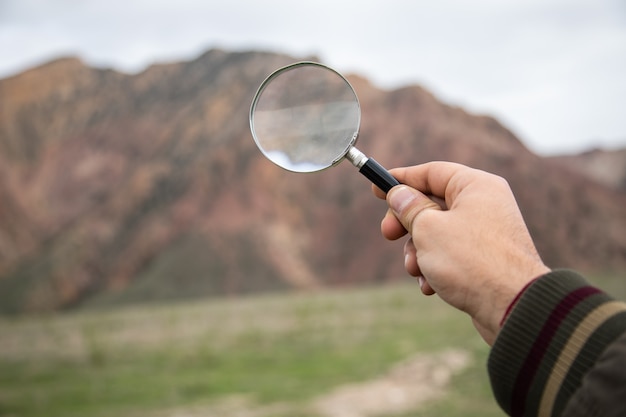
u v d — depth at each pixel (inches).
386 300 1893.5
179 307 2554.1
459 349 778.2
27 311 2938.0
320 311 1739.7
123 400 708.7
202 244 3166.8
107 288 3097.9
